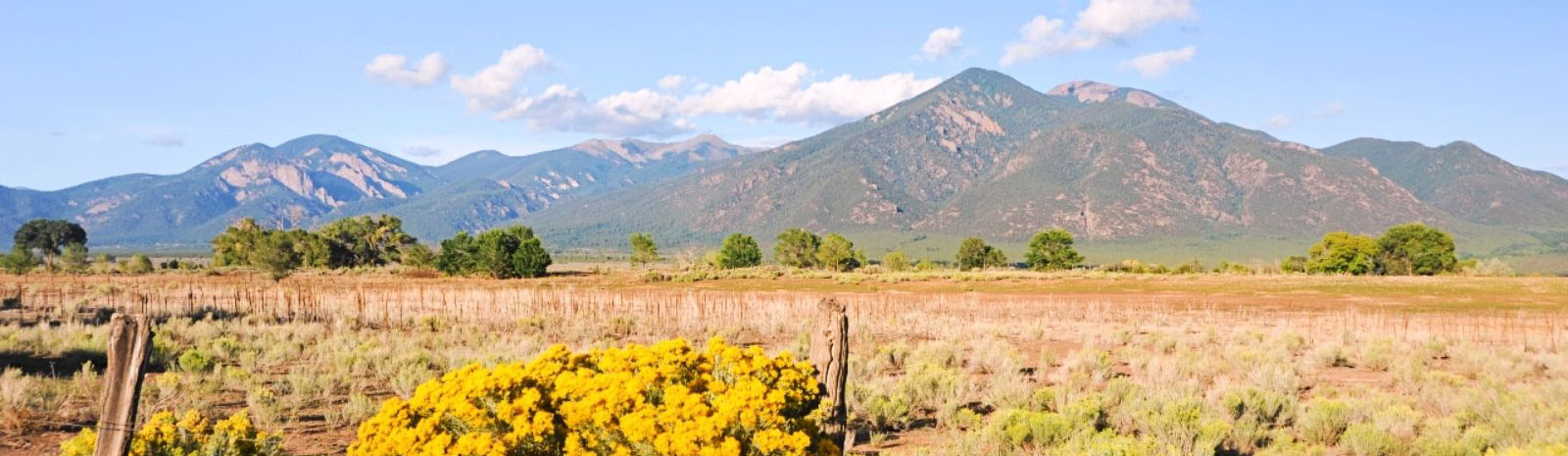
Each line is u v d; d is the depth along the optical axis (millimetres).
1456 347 22656
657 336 26438
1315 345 23984
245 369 17078
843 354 8141
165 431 8102
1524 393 14094
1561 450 9641
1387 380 18062
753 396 6945
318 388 14672
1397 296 50125
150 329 6582
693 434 6566
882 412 12953
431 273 88875
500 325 29469
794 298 47844
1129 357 21156
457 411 6781
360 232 116188
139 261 91125
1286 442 11273
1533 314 37500
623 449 6785
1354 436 11195
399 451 6738
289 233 108688
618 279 77312
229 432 8578
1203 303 44625
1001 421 11859
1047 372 18891
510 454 6898
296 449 10703
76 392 13203
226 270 95062
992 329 28781
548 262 85312
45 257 117750
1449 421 12047
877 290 60094
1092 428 11680
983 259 115500
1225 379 16141
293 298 42375
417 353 18547
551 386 7227
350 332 25172
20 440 10406
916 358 20609
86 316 29672
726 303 39625
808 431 7242
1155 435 11500
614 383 6844
